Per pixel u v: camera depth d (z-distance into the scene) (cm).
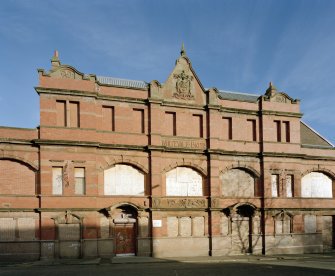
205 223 3419
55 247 2931
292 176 3806
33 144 2984
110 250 3097
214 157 3488
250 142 3675
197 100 3550
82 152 3086
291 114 3844
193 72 3575
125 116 3297
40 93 3045
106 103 3253
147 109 3369
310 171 3938
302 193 3891
